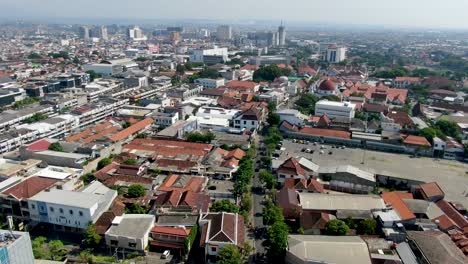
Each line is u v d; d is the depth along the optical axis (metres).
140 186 125.94
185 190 125.75
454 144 174.38
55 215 108.88
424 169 158.75
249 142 182.12
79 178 135.00
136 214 110.00
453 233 104.75
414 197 131.62
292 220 113.69
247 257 98.00
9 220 96.44
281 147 182.25
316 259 88.12
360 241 95.44
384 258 89.75
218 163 155.00
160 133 185.50
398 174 145.88
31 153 147.38
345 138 191.00
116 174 140.50
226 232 96.75
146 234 100.44
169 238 101.81
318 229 106.25
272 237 96.50
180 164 151.38
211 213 108.44
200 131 198.12
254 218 117.88
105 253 99.25
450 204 123.00
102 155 157.50
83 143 164.12
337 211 114.00
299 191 130.25
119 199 120.94
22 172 131.50
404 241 100.25
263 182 141.00
